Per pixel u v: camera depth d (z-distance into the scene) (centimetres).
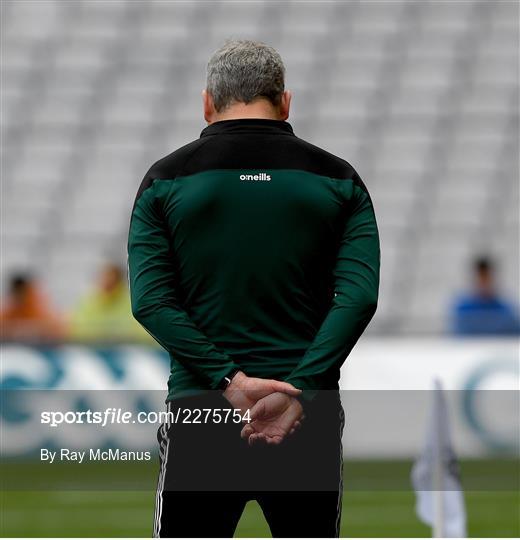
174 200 1093
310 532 1109
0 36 7938
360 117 7112
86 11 8081
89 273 6444
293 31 7769
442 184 6706
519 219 6456
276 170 1102
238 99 1136
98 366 3791
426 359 3812
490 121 7056
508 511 2912
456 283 6150
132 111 7356
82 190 6931
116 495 3192
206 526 1108
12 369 3769
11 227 6725
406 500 3127
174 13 8012
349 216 1123
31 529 2691
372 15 7794
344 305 1084
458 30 7631
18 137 7250
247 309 1087
